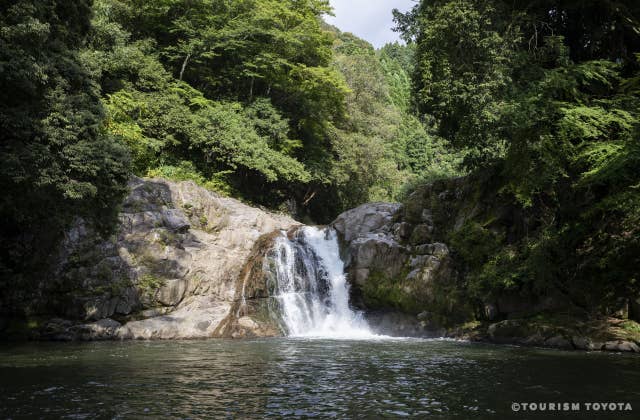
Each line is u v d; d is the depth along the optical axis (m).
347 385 9.32
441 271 20.19
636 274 16.23
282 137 35.34
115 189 14.52
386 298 20.78
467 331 18.48
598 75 17.81
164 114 29.95
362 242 22.16
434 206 22.83
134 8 32.12
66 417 7.04
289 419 6.97
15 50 11.81
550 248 17.81
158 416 7.10
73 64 13.87
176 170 29.27
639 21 18.95
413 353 13.91
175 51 34.06
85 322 18.36
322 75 36.78
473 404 7.88
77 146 13.24
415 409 7.56
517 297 18.33
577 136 17.27
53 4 13.75
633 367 11.43
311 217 43.44
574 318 16.61
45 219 15.69
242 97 37.38
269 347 15.33
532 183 17.39
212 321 19.05
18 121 12.13
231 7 34.41
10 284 18.83
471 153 19.14
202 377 10.12
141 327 18.16
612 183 16.81
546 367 11.46
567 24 21.03
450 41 19.30
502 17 19.66
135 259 19.84
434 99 20.11
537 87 17.36
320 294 22.97
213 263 21.05
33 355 13.41
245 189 36.25
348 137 41.94
